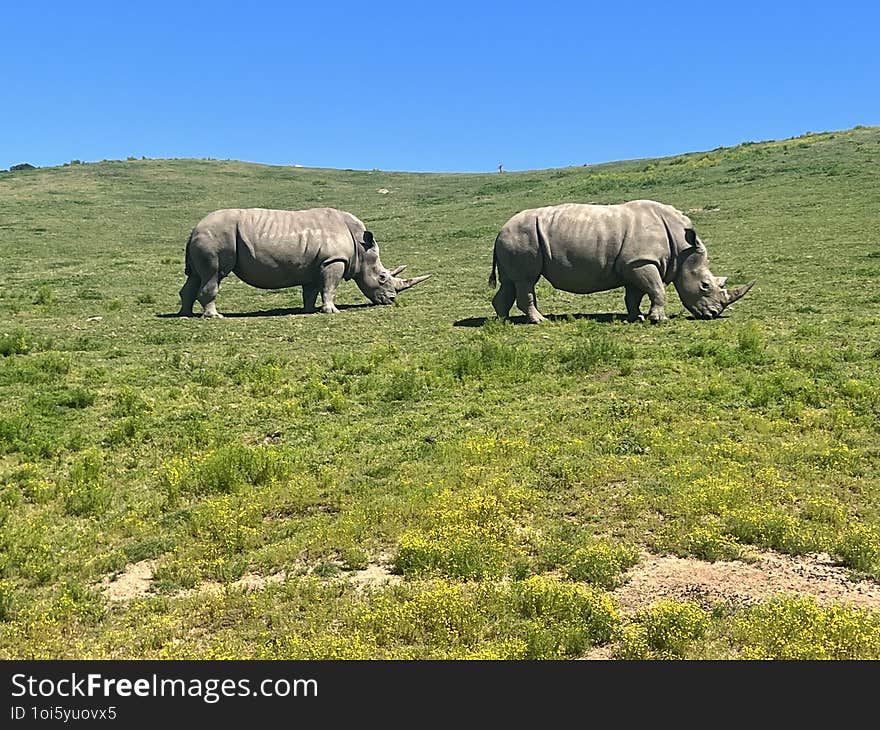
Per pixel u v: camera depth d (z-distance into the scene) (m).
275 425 14.07
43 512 10.84
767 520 9.34
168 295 28.16
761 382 14.72
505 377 15.89
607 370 16.14
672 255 20.55
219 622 7.98
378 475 11.61
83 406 15.14
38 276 31.94
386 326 21.88
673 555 9.00
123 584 9.05
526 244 20.55
